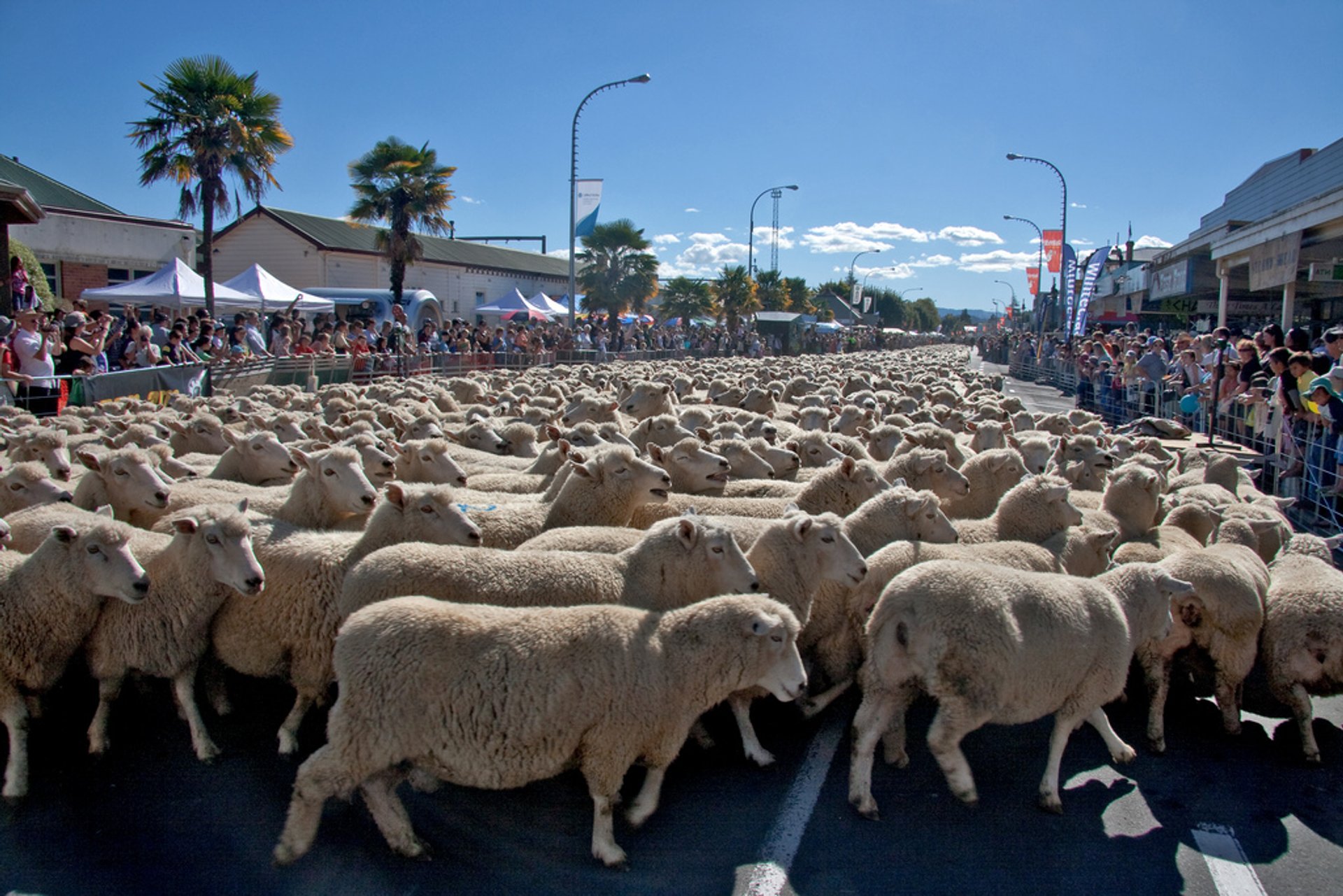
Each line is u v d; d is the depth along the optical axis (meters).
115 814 4.90
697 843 4.77
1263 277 17.81
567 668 4.45
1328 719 6.45
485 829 4.88
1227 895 4.43
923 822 5.02
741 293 61.91
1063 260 43.47
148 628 5.56
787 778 5.47
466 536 6.34
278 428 11.05
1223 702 6.11
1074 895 4.41
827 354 58.41
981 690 4.89
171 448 9.83
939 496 8.69
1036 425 14.38
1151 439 12.44
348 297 33.88
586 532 6.56
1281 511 8.81
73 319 14.45
